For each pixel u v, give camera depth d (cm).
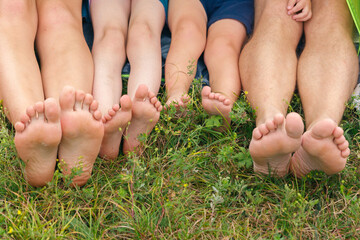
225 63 152
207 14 177
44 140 110
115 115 123
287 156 121
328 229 118
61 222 116
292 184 130
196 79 155
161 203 120
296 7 153
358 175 132
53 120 108
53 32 142
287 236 118
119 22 159
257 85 139
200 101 150
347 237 117
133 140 132
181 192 125
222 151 131
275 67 141
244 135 144
